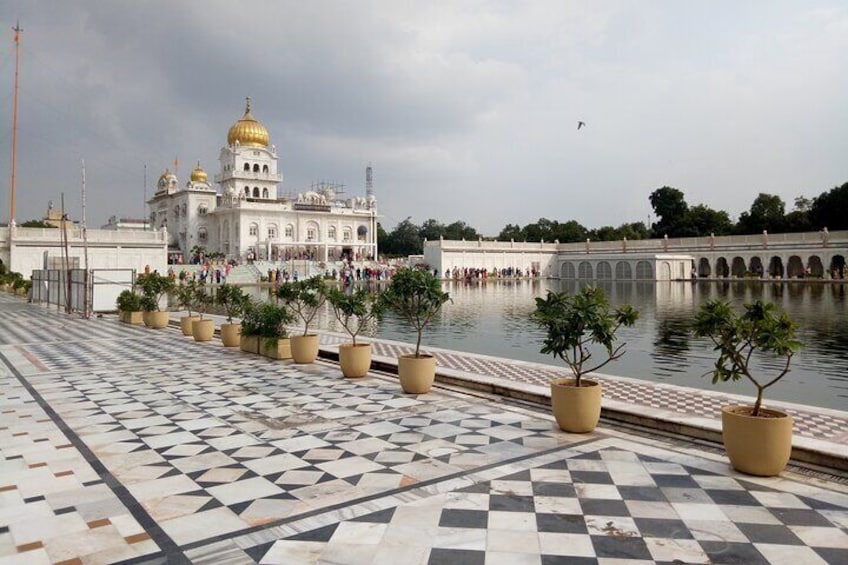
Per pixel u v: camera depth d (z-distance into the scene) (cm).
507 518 448
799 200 7888
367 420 743
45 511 466
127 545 408
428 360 908
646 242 6644
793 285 4456
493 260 6962
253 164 7856
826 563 378
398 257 9338
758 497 488
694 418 683
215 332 1781
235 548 402
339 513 458
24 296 3750
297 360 1202
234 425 722
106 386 971
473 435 674
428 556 388
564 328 693
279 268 6041
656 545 403
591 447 628
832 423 698
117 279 4466
